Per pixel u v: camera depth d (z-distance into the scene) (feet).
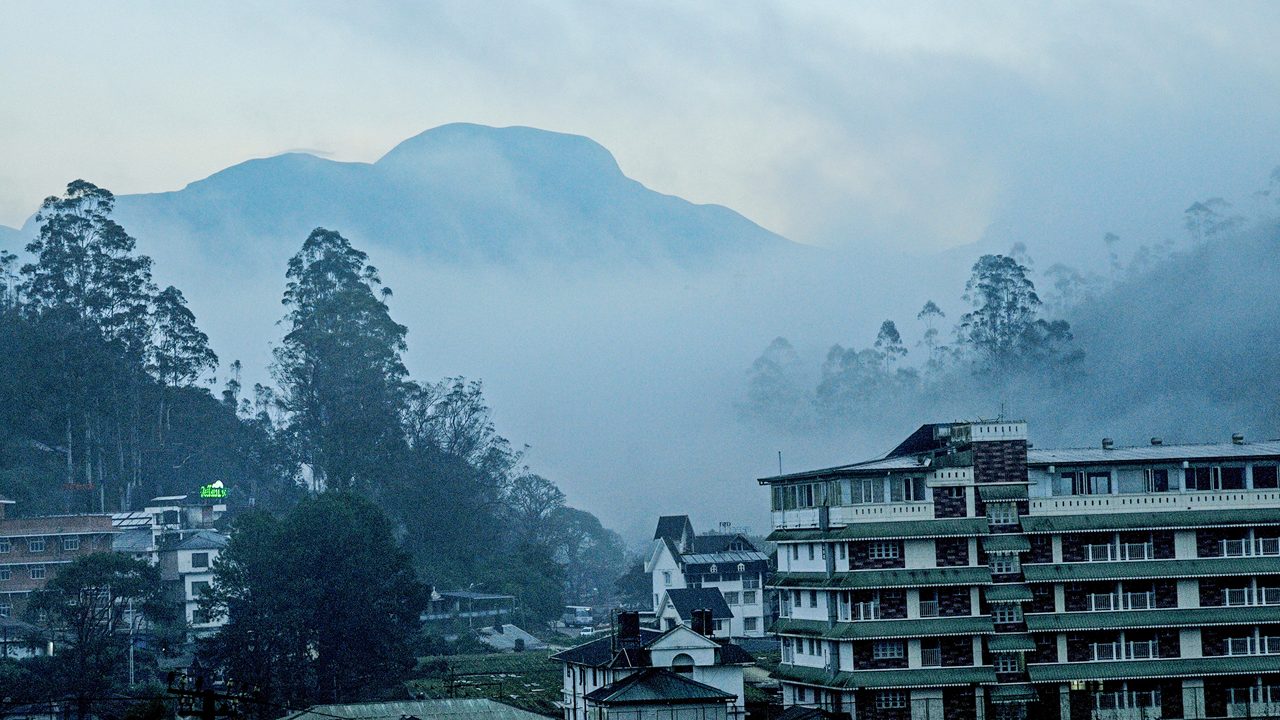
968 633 394.52
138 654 631.56
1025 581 398.83
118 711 515.50
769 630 442.09
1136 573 401.29
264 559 592.19
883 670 392.68
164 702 359.46
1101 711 397.80
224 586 606.55
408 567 608.60
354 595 576.61
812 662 412.98
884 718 391.04
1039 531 399.85
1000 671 397.39
